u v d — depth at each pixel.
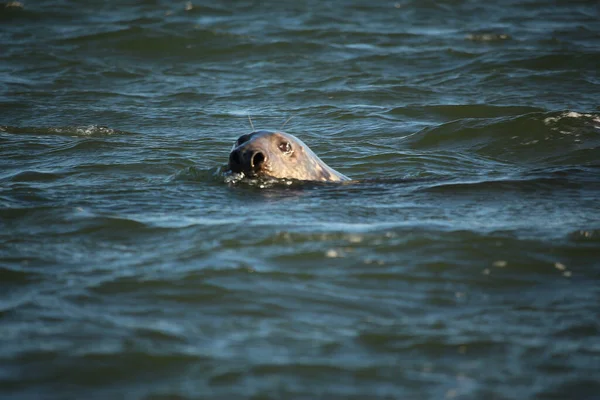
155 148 41.62
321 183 32.59
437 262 22.58
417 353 17.52
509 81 59.56
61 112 51.31
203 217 27.05
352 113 51.47
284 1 94.06
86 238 25.03
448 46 72.12
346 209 28.06
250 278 21.38
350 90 58.03
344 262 22.52
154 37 73.44
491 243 23.94
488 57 67.06
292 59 68.50
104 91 58.00
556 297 20.41
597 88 56.91
